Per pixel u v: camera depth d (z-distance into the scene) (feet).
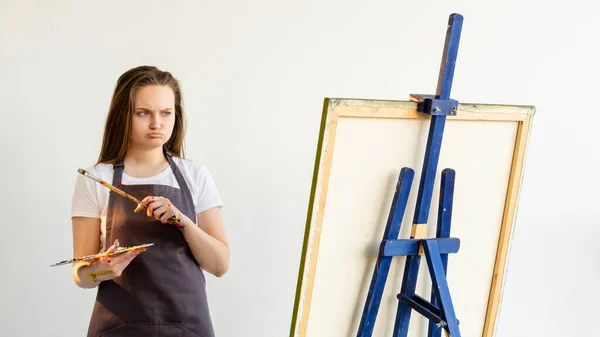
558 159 10.77
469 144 6.12
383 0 9.23
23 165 8.08
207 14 8.45
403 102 5.51
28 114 7.98
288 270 9.62
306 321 5.61
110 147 5.87
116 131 5.82
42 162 8.16
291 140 9.20
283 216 9.41
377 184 5.66
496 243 6.61
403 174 5.63
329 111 5.15
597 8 10.39
